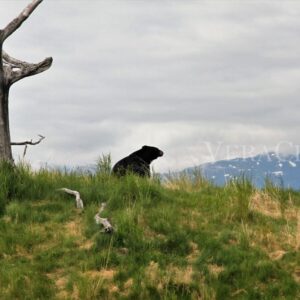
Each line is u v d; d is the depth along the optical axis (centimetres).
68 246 1397
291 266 1351
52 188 1680
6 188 1599
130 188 1656
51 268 1323
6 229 1461
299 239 1442
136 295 1243
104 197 1625
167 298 1238
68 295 1240
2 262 1345
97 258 1332
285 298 1254
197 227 1489
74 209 1566
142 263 1332
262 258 1372
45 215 1526
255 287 1291
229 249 1388
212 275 1305
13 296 1244
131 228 1423
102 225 1441
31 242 1411
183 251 1392
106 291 1248
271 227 1520
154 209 1554
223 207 1599
